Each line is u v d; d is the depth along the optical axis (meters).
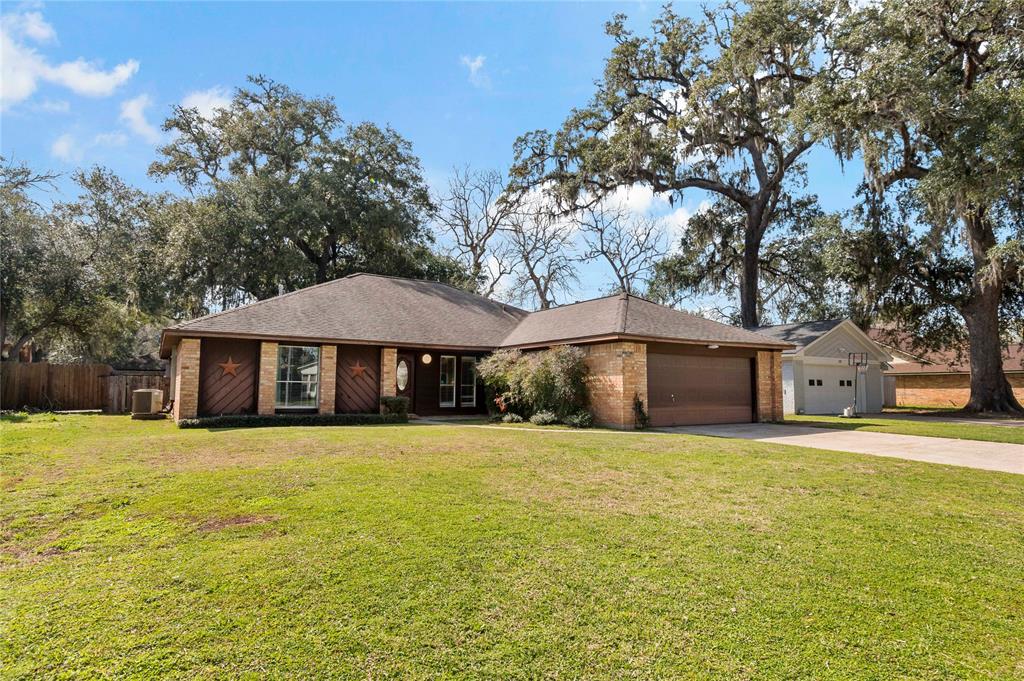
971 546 4.62
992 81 16.75
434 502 5.66
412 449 9.05
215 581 3.69
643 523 5.08
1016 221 18.25
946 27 18.02
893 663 2.87
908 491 6.50
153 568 3.91
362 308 17.48
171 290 26.08
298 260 27.08
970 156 16.02
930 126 17.19
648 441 10.53
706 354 15.70
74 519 5.04
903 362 32.16
